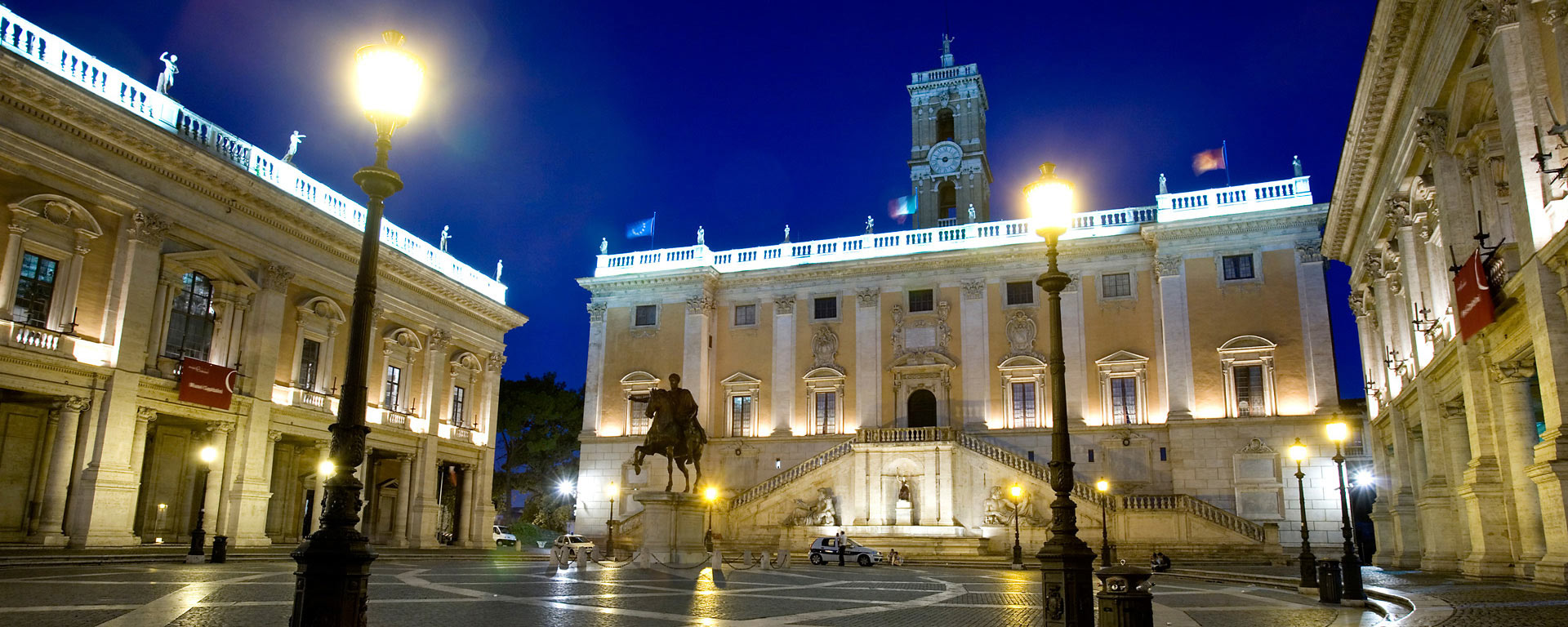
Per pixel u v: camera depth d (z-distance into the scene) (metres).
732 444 56.66
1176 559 41.91
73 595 16.55
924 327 54.97
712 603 17.72
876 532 48.00
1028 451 51.31
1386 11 22.98
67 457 28.52
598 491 58.03
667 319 59.50
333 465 8.86
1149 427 49.62
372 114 9.71
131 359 30.25
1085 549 11.48
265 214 35.91
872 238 58.00
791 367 56.97
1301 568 23.02
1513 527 22.03
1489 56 19.41
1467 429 27.22
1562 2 17.38
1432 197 27.34
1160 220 50.84
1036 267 53.81
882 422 54.44
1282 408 47.44
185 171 32.38
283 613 14.56
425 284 45.12
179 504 36.62
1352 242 38.59
